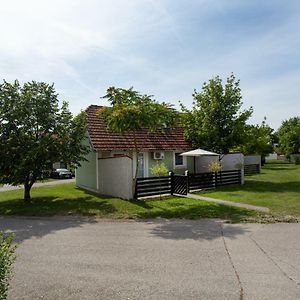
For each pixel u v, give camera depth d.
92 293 5.39
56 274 6.29
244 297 5.11
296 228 9.67
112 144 20.12
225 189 19.08
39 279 6.04
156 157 22.11
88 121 20.44
